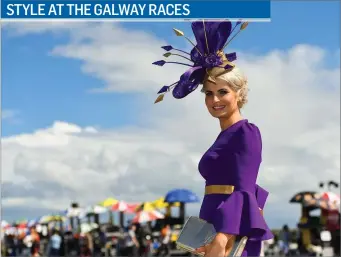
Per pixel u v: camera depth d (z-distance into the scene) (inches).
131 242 1159.6
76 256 1223.5
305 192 1017.5
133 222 1228.5
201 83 169.8
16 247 1504.7
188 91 170.4
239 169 161.6
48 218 1624.0
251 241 160.9
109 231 1414.9
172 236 1102.4
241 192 159.8
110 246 1272.1
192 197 1230.9
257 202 171.6
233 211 157.4
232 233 156.2
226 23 168.6
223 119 167.9
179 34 169.5
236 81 165.3
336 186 1002.7
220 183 163.9
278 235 1168.2
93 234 1387.8
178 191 1232.8
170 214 1286.9
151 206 1270.9
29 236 1485.0
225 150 163.5
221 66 165.3
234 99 166.1
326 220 965.8
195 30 168.9
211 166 164.7
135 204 1462.8
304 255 1027.9
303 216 1039.6
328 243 959.6
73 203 1512.1
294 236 1130.0
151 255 1151.6
